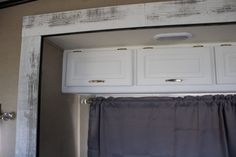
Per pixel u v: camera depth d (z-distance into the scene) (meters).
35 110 1.54
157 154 1.94
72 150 2.03
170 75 1.73
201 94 1.93
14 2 1.79
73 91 1.87
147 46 1.79
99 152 2.04
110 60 1.83
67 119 1.95
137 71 1.78
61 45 1.80
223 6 1.35
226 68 1.68
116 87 1.80
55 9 1.65
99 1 1.56
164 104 1.99
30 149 1.51
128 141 2.01
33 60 1.59
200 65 1.71
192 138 1.89
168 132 1.95
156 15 1.42
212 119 1.88
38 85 1.56
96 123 2.06
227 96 1.88
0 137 1.66
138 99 2.04
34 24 1.62
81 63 1.88
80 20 1.53
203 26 1.41
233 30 1.47
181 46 1.75
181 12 1.39
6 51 1.77
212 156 1.83
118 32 1.52
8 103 1.70
